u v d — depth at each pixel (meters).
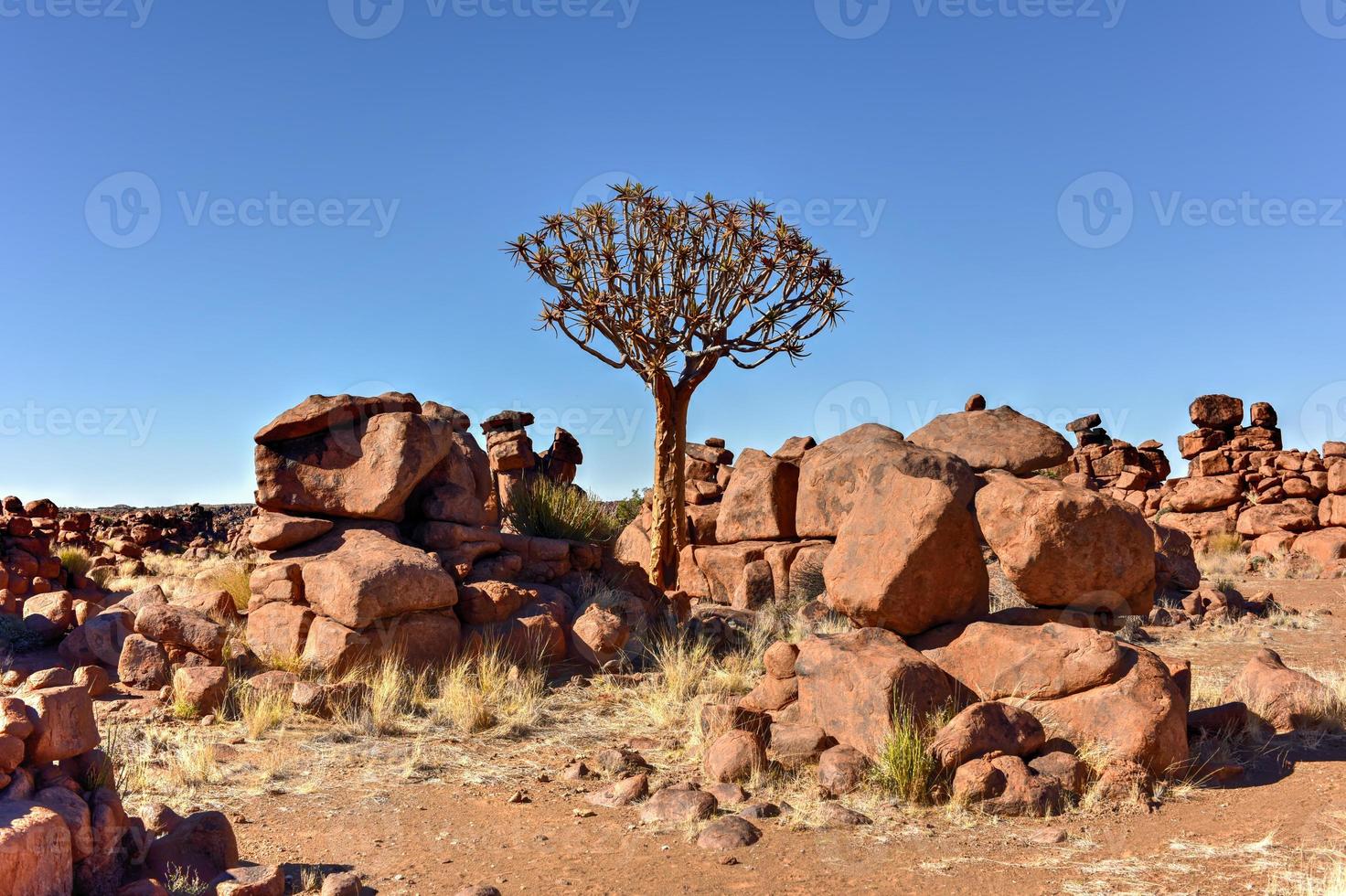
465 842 5.77
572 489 15.32
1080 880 4.90
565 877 5.18
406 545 11.16
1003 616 7.72
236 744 7.91
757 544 16.06
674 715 8.91
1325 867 4.84
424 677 9.73
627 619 11.91
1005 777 6.12
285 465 11.55
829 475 14.43
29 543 16.20
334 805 6.52
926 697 6.81
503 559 12.06
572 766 7.21
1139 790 6.14
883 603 7.57
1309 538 24.23
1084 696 6.73
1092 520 7.29
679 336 16.80
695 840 5.68
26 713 4.58
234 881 4.70
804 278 17.03
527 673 10.26
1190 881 4.80
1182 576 17.08
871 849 5.44
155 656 9.45
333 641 9.70
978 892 4.81
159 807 5.43
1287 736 7.53
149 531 34.50
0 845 3.89
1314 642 13.02
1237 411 28.55
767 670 8.08
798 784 6.59
